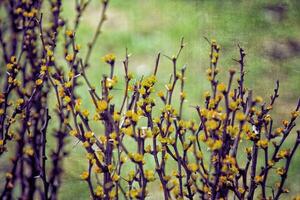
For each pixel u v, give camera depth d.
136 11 6.65
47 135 3.90
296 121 4.89
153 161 4.32
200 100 5.15
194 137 2.29
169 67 5.66
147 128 2.34
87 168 4.04
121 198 3.49
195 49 5.77
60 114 2.84
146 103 2.42
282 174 2.47
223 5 6.39
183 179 3.55
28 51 3.13
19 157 2.95
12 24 3.36
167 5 6.68
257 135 2.42
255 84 5.19
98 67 5.70
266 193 3.80
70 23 6.35
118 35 6.21
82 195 3.84
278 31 6.04
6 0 3.46
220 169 2.34
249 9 6.30
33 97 2.89
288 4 6.39
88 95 5.14
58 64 4.90
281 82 5.29
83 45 6.03
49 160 3.75
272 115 4.93
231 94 2.55
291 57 5.65
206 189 2.40
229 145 2.39
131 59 5.90
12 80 2.78
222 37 5.77
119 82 5.46
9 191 2.88
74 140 4.22
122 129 2.43
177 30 6.19
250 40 5.75
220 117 2.31
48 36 3.39
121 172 3.92
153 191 4.04
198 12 6.37
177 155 2.39
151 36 6.20
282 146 4.52
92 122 4.80
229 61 5.26
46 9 3.73
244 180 2.45
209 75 2.63
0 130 2.87
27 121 2.84
